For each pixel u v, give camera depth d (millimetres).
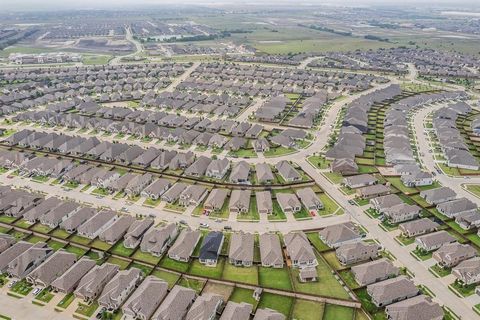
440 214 138875
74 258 114562
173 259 116875
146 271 111375
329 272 110938
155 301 98062
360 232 128625
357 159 183250
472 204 139125
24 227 132375
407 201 147125
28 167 171250
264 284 106562
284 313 95938
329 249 120250
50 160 175375
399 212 133375
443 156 188375
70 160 181375
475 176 169000
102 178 157875
